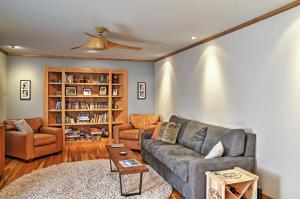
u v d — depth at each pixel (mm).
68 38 4309
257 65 3135
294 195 2629
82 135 6523
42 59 6113
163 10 2896
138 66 6852
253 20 3166
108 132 6730
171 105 5762
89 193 3154
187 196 2932
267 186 2963
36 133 5555
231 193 2525
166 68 6062
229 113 3676
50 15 3090
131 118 6414
